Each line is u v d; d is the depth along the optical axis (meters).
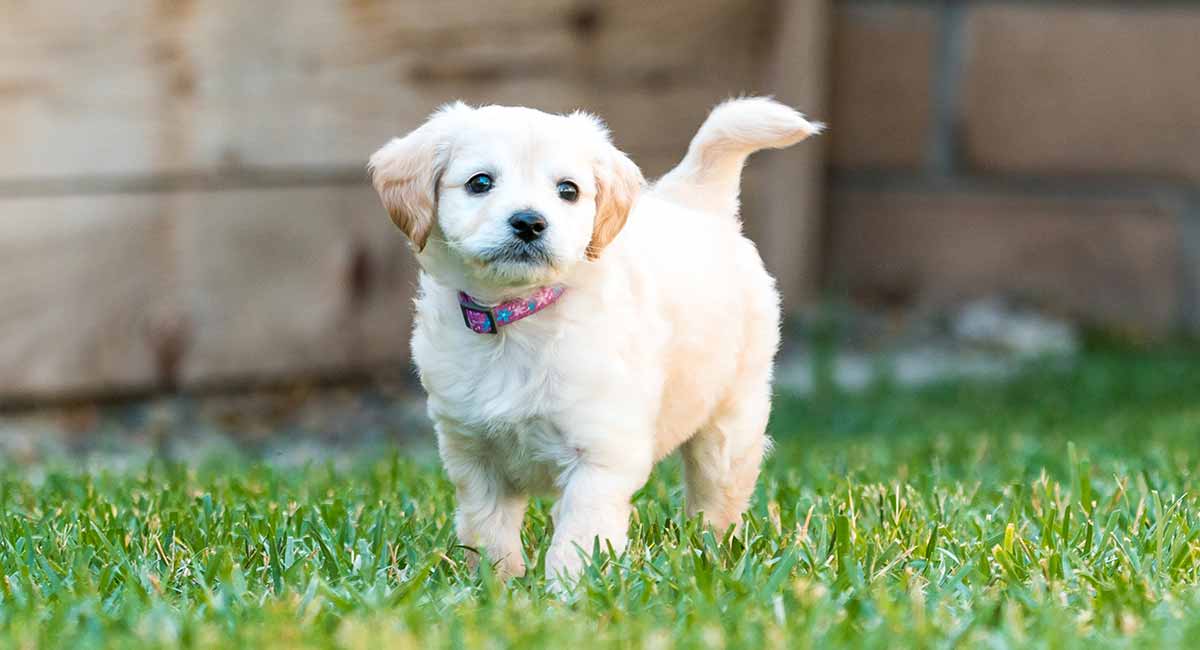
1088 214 10.70
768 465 5.76
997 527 4.35
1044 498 4.68
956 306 10.97
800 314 10.52
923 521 4.33
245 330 8.47
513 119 4.02
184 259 8.26
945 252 11.02
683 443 4.55
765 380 4.60
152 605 3.56
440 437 4.15
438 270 4.04
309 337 8.66
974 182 10.92
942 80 10.88
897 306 11.05
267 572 3.99
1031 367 9.63
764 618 3.42
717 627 3.34
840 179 11.13
